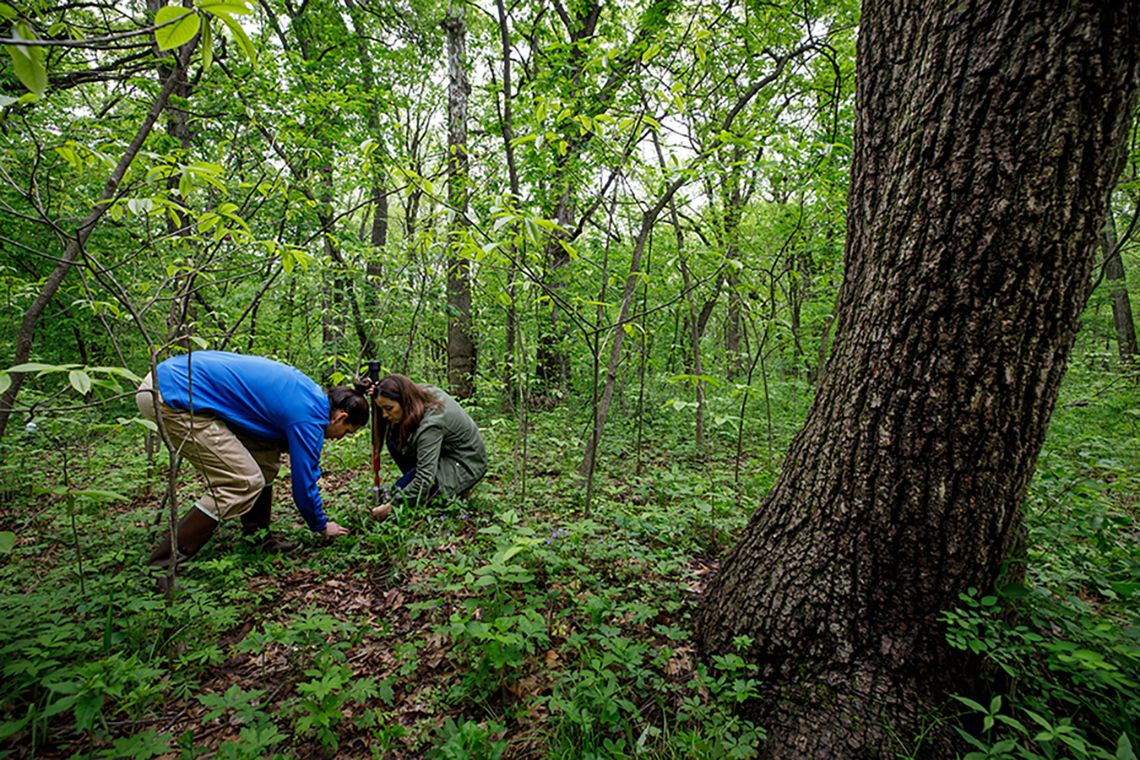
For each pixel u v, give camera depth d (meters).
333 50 5.98
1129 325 10.70
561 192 5.80
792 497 1.79
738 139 3.06
